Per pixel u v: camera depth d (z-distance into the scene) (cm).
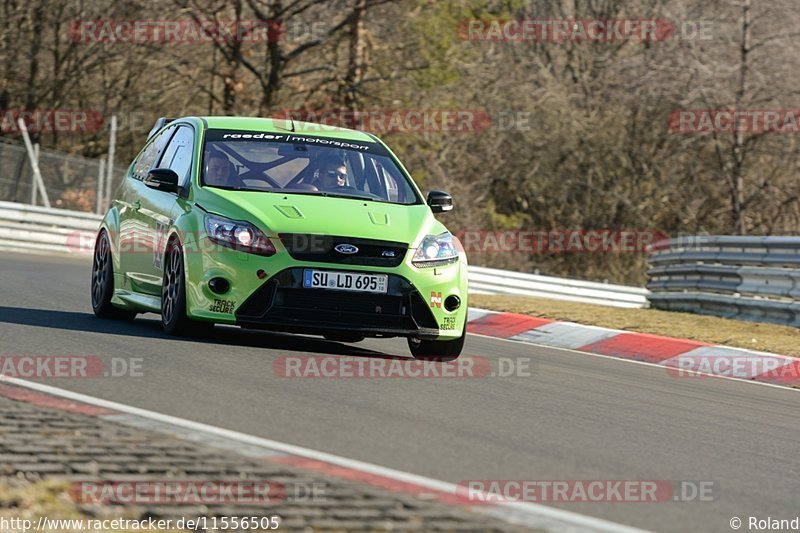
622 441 2242
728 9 13788
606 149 14875
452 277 3039
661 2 14150
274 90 12162
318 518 1461
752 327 4831
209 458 1725
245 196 3058
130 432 1856
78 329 3170
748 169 14462
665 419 2588
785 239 5119
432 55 11731
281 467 1706
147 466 1645
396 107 11931
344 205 3077
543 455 2022
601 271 15025
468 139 14288
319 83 12225
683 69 13775
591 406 2661
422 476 1766
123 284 3494
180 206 3128
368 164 3341
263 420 2100
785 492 1936
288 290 2894
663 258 6284
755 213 14575
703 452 2223
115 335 3073
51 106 12612
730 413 2806
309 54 12619
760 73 13700
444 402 2483
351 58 11969
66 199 8969
